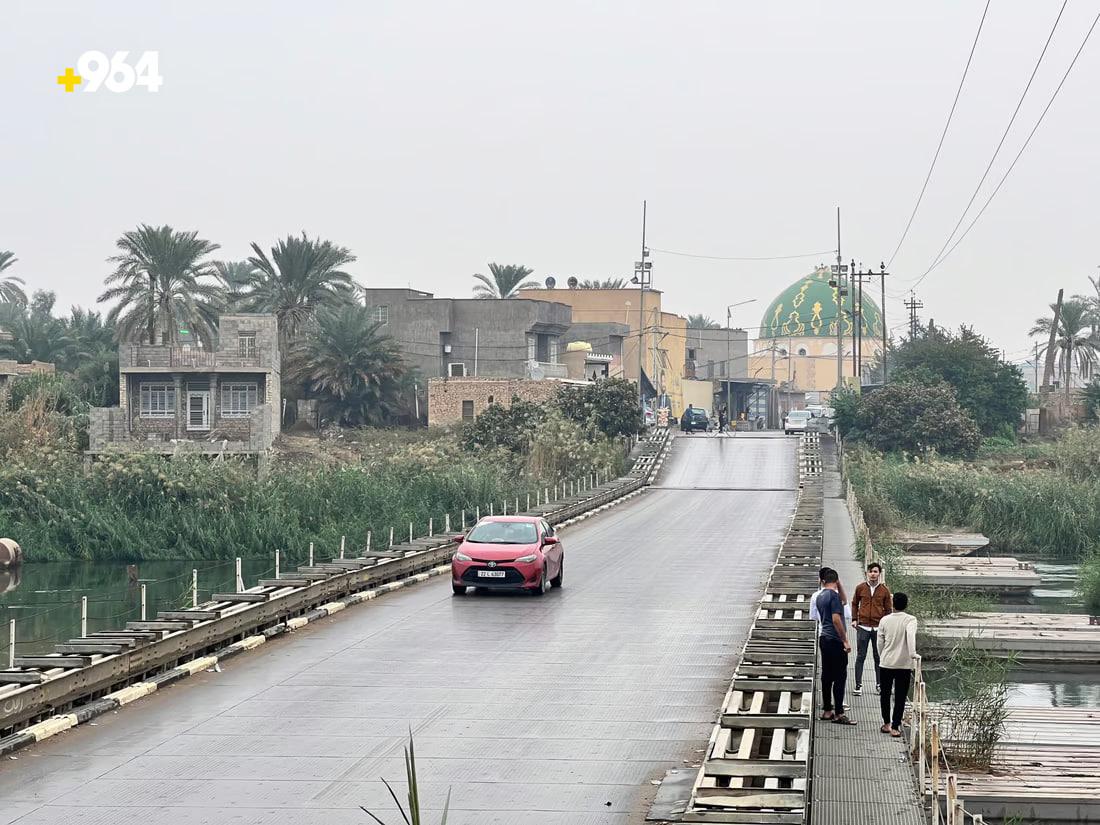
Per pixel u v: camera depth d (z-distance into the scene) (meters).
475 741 15.66
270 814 12.58
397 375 85.75
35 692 16.02
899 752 15.70
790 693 16.88
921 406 83.94
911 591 32.59
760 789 12.62
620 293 119.50
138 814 12.59
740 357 142.88
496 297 110.38
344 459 73.75
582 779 13.92
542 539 30.84
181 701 18.14
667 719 16.83
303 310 85.69
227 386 75.81
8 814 12.59
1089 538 54.59
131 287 78.31
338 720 16.83
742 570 34.94
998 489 58.22
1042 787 16.91
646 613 26.77
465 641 23.25
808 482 67.31
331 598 28.00
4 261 115.38
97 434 69.75
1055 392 114.56
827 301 160.12
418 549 35.28
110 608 36.53
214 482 53.12
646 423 95.50
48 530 51.03
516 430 75.00
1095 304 121.12
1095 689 25.94
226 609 22.80
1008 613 32.84
